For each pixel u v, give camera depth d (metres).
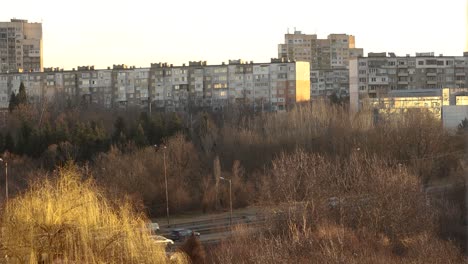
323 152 58.53
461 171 45.34
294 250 30.31
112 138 57.31
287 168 43.88
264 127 64.50
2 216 16.12
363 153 53.19
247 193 51.59
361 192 39.44
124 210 17.55
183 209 50.25
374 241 34.59
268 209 39.75
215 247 33.81
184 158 54.06
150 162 51.81
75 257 15.87
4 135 59.28
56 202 16.55
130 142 55.59
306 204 37.91
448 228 37.50
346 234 34.06
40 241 15.79
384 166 47.19
